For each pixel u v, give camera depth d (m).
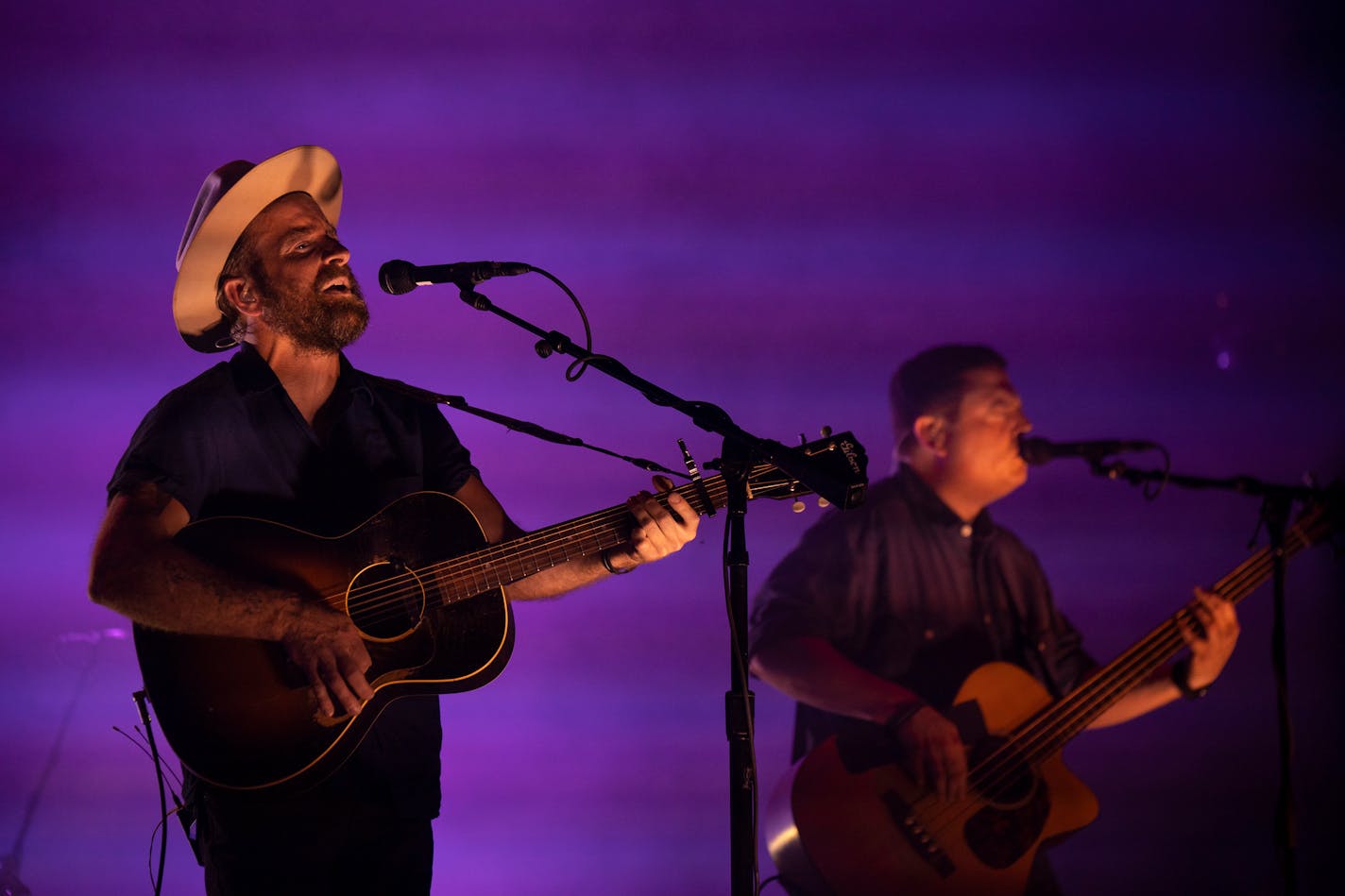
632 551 5.42
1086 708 7.75
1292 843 5.45
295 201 5.85
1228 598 7.80
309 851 5.02
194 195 10.94
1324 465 10.52
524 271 5.40
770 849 7.93
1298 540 6.74
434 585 5.29
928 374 9.33
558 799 10.20
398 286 5.41
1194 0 10.96
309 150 5.88
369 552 5.32
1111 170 10.94
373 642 5.16
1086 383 10.79
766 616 8.80
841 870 7.53
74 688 10.28
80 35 10.90
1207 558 10.38
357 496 5.51
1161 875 9.88
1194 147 10.95
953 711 7.86
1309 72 10.91
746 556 4.88
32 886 9.84
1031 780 7.69
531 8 10.98
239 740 4.88
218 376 5.41
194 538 5.14
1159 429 10.71
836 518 9.06
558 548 5.39
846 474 4.94
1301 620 10.17
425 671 5.19
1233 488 5.86
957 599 8.91
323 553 5.26
